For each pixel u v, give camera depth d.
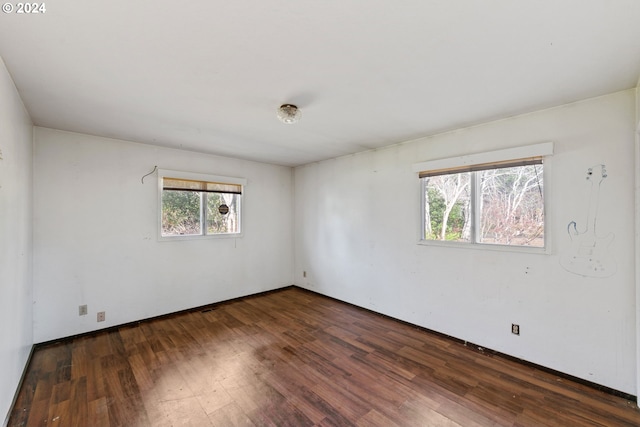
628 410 1.95
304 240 5.12
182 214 3.98
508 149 2.63
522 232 2.62
